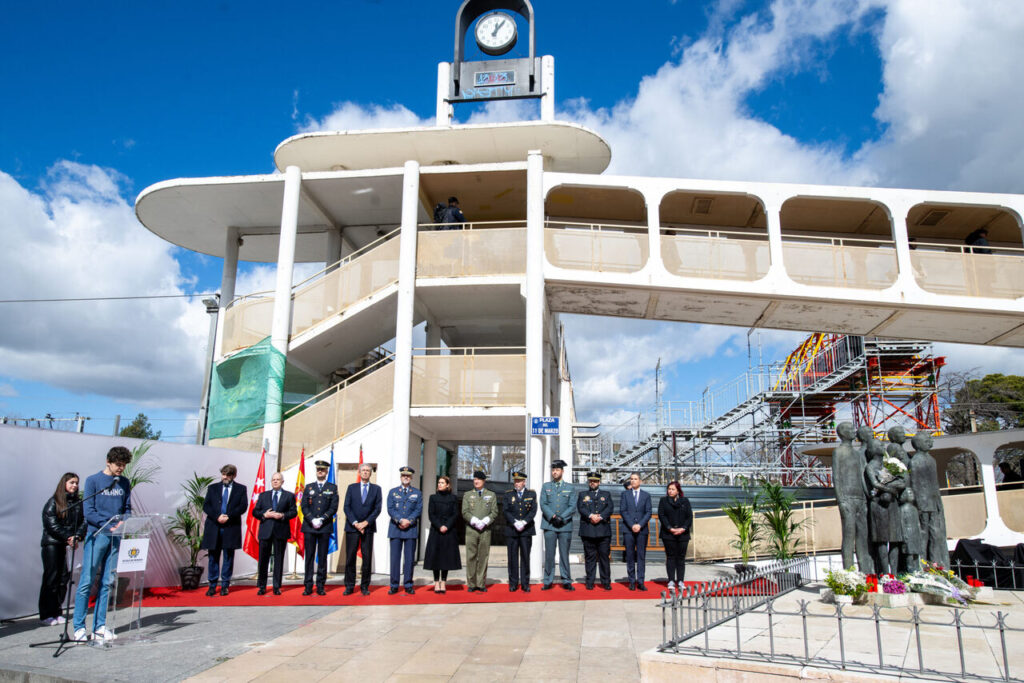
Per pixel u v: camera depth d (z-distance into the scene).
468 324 17.14
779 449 24.91
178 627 7.66
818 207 16.30
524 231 13.69
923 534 9.42
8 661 6.11
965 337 16.12
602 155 15.17
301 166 15.64
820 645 6.05
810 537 14.95
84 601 6.83
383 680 5.54
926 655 5.62
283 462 13.27
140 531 7.12
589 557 10.65
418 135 14.41
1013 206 14.58
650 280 13.72
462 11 16.23
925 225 17.20
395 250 13.95
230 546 9.93
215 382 14.74
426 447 15.98
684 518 10.96
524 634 7.30
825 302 14.18
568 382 20.89
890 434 9.81
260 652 6.48
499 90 15.58
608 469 23.28
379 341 16.06
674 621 5.68
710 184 14.30
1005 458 27.97
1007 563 10.80
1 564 7.80
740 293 13.94
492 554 18.52
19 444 8.10
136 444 9.76
